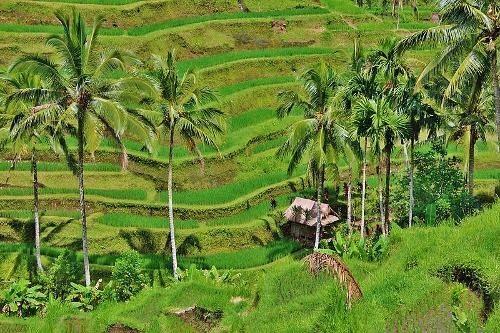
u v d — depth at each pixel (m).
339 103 32.97
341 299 19.67
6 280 34.28
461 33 26.69
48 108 28.91
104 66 29.50
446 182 37.88
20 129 28.70
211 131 34.91
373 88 33.19
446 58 28.11
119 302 29.95
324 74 33.06
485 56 27.22
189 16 57.72
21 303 30.42
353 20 62.72
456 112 35.69
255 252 37.19
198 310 25.42
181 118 33.28
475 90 31.98
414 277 22.19
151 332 24.14
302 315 22.62
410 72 33.50
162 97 33.16
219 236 38.06
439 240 24.75
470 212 33.06
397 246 27.20
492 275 21.20
